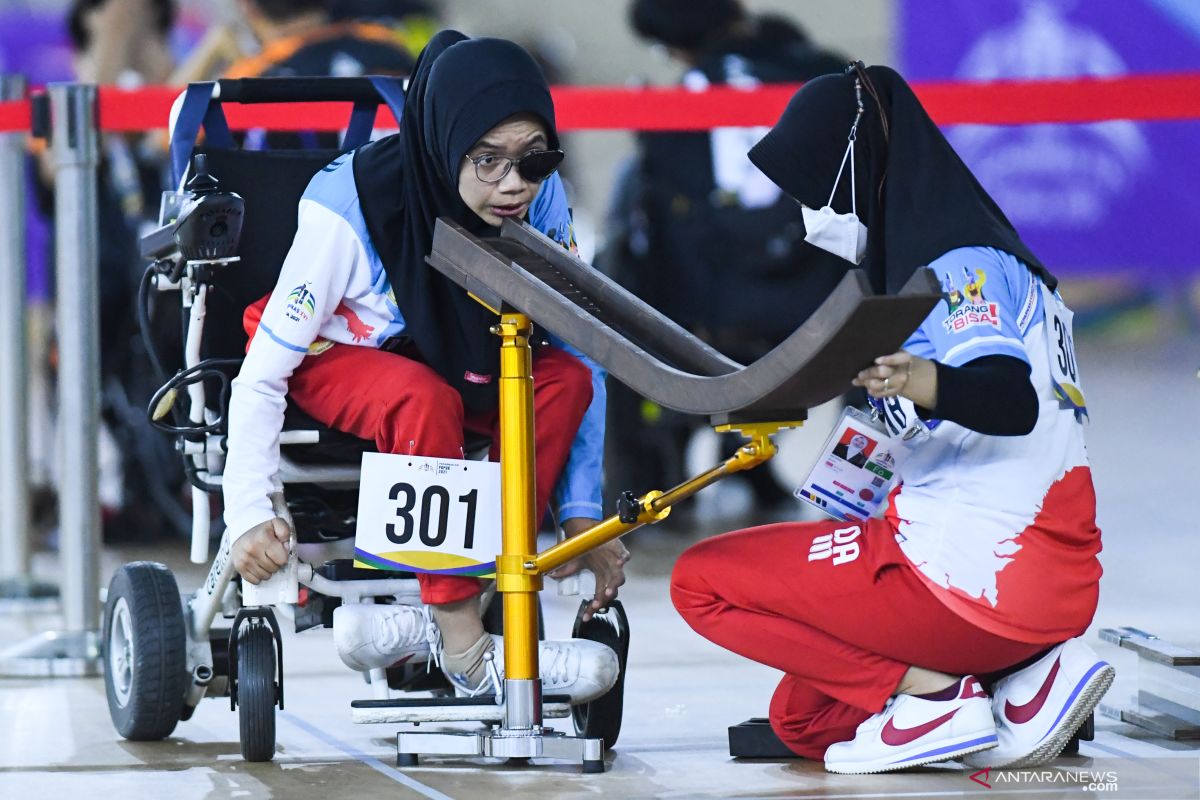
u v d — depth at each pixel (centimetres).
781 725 1094
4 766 1128
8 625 1875
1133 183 3391
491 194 1073
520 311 1020
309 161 1230
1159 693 1232
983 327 964
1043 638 1016
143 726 1196
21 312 1995
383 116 1717
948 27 3219
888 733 1041
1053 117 1805
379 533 1073
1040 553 1010
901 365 901
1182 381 3825
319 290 1096
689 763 1102
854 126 1018
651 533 2634
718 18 2497
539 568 1048
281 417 1099
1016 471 1012
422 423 1076
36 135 1602
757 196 2370
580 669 1086
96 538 1611
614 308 1035
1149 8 3180
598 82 3266
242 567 1070
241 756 1155
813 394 897
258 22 2472
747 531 1083
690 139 2381
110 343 2467
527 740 1062
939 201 1007
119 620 1239
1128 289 3969
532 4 3247
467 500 1079
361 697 1420
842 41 3238
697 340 1000
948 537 1010
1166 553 2227
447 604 1089
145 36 2723
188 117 1245
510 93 1057
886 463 1064
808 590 1040
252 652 1125
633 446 2569
